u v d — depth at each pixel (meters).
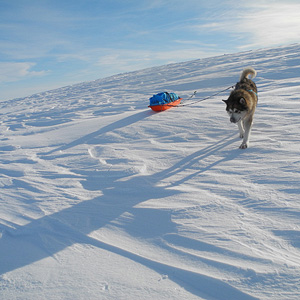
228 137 4.43
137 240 2.20
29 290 1.74
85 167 4.10
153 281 1.71
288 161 3.14
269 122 4.71
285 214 2.21
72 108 11.14
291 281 1.55
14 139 6.62
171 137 4.82
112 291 1.65
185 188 2.98
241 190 2.72
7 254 2.19
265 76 10.77
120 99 11.95
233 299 1.51
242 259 1.79
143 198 2.92
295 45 24.69
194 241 2.06
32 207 3.00
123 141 5.07
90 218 2.63
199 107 6.33
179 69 21.69
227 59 21.98
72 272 1.88
